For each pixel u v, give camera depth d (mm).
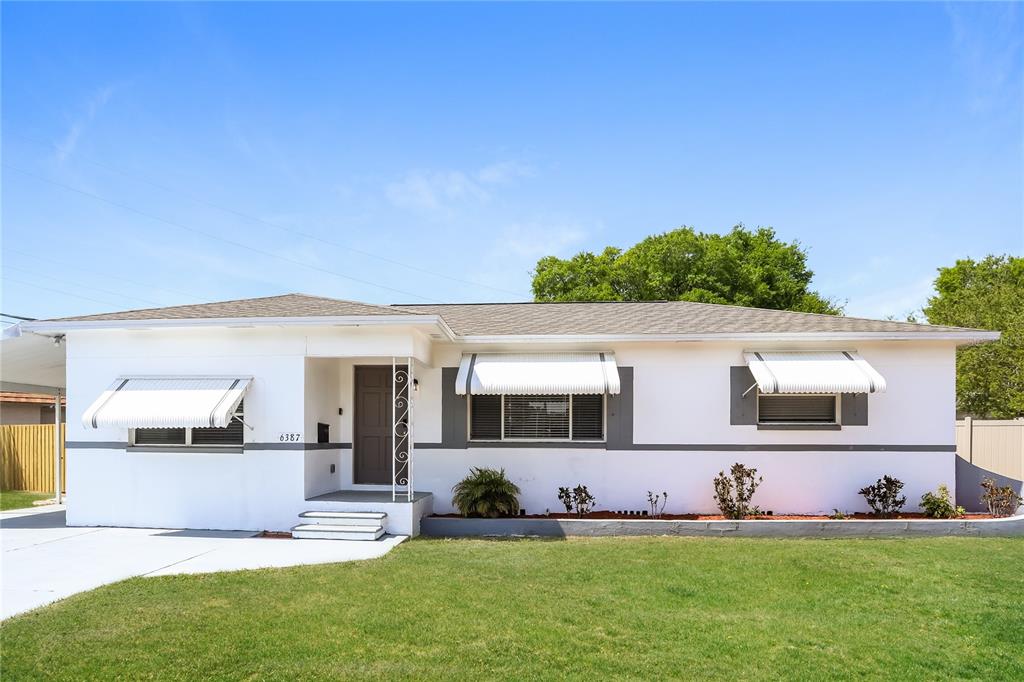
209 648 6324
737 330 14367
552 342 14602
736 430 14398
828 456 14227
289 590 8391
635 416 14570
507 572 9484
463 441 14750
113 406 12859
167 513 13469
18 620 7098
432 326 13016
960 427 19406
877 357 14312
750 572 9562
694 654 6395
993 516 13797
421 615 7414
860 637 6949
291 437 13258
